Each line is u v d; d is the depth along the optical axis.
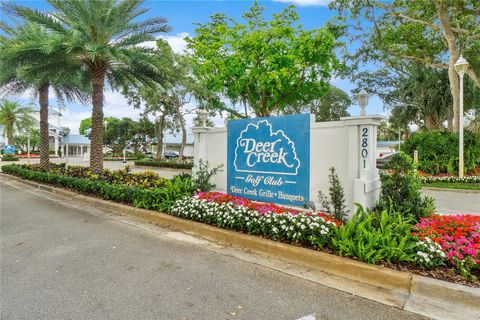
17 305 2.81
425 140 14.59
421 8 16.25
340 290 3.06
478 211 7.14
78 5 9.22
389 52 19.39
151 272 3.54
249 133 5.95
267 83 15.59
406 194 4.54
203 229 4.94
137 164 24.28
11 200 8.51
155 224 5.69
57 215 6.53
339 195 4.39
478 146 13.65
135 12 10.08
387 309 2.69
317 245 3.85
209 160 6.89
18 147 51.97
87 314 2.66
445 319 2.53
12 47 9.23
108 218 6.21
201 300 2.89
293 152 5.26
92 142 10.48
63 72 10.88
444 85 21.06
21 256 4.09
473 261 2.98
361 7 17.27
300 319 2.56
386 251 3.31
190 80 18.75
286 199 5.34
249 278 3.36
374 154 4.67
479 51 17.78
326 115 33.22
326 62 16.12
